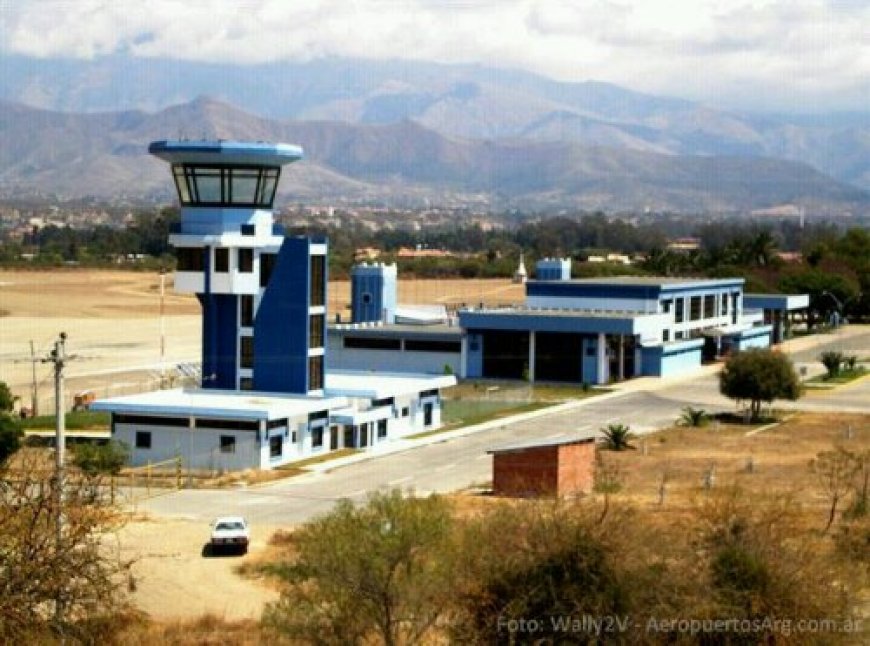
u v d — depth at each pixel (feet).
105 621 168.25
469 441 374.63
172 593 210.18
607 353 517.14
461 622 155.94
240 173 356.38
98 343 646.33
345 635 169.89
